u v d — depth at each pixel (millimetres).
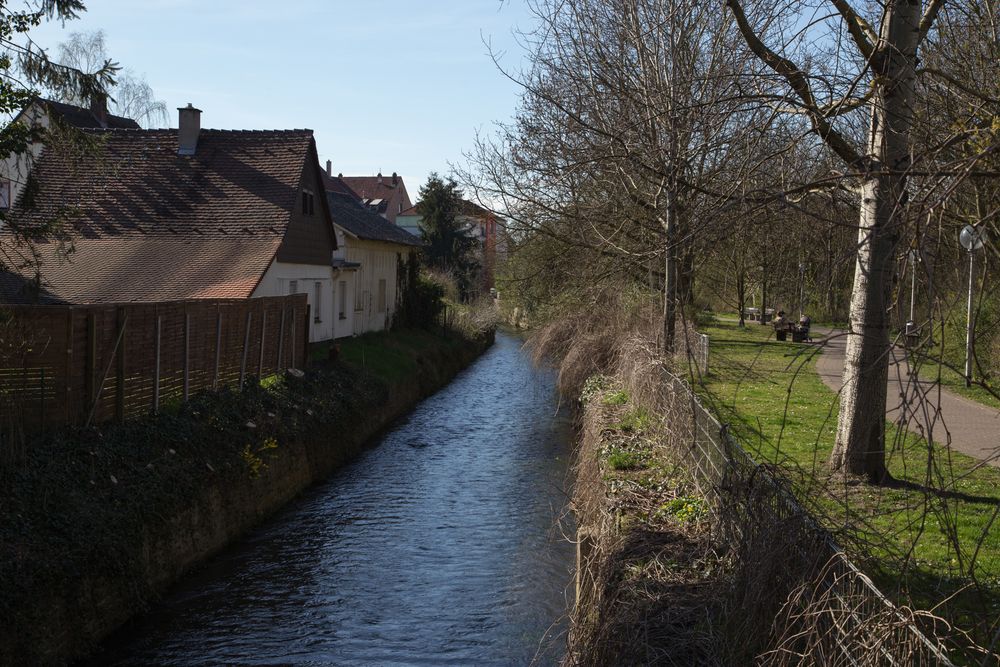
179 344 13648
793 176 7465
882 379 9148
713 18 13820
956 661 5109
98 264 21922
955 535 3863
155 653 8906
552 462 17656
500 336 51875
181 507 11102
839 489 8719
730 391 19031
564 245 22703
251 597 10484
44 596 8070
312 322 26234
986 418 15102
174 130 26812
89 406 11141
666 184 11664
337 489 15758
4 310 9984
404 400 24828
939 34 8992
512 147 20281
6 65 10719
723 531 6930
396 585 10867
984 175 4492
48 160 25578
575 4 16906
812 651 4227
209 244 23188
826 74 7043
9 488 8945
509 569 11305
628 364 15547
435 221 62406
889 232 4129
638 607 6156
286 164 25469
